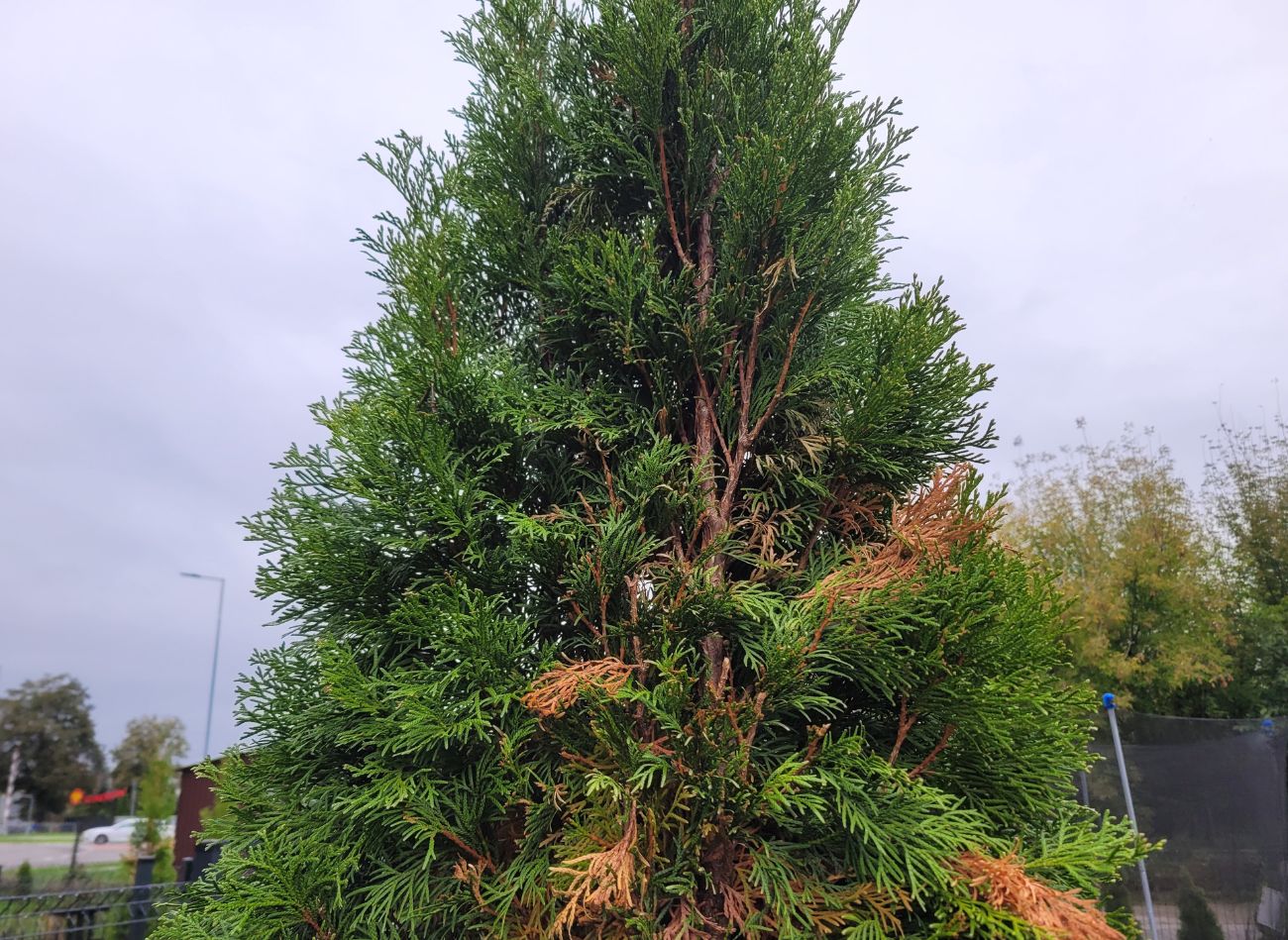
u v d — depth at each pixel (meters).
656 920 2.47
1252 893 8.19
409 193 3.51
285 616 3.34
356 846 2.86
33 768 52.78
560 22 4.10
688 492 3.05
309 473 3.46
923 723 2.93
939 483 3.07
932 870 2.34
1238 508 19.39
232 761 3.36
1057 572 2.84
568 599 3.02
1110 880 2.66
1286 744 8.48
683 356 3.44
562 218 4.04
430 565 3.28
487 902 2.71
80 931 9.90
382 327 3.60
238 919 2.81
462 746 2.93
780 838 2.82
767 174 3.25
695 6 3.91
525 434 3.43
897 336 3.09
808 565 3.35
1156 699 17.06
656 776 2.68
